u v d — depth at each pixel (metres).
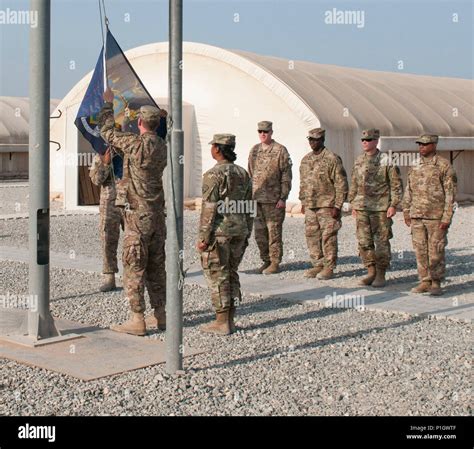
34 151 7.12
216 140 7.79
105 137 7.72
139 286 7.68
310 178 10.91
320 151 10.89
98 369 6.42
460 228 17.64
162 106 21.59
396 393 5.97
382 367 6.66
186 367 6.55
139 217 7.62
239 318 8.49
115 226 9.78
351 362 6.80
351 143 20.83
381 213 10.27
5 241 14.49
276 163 11.22
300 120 20.06
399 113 23.52
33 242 7.23
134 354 6.90
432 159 9.73
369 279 10.43
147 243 7.71
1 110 37.41
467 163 25.97
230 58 21.00
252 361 6.79
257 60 21.77
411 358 6.93
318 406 5.67
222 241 7.66
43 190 7.19
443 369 6.61
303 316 8.61
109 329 7.86
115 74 9.35
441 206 9.65
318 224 10.97
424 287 9.89
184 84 22.03
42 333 7.30
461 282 10.71
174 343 6.31
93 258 12.48
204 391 5.95
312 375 6.42
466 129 25.75
